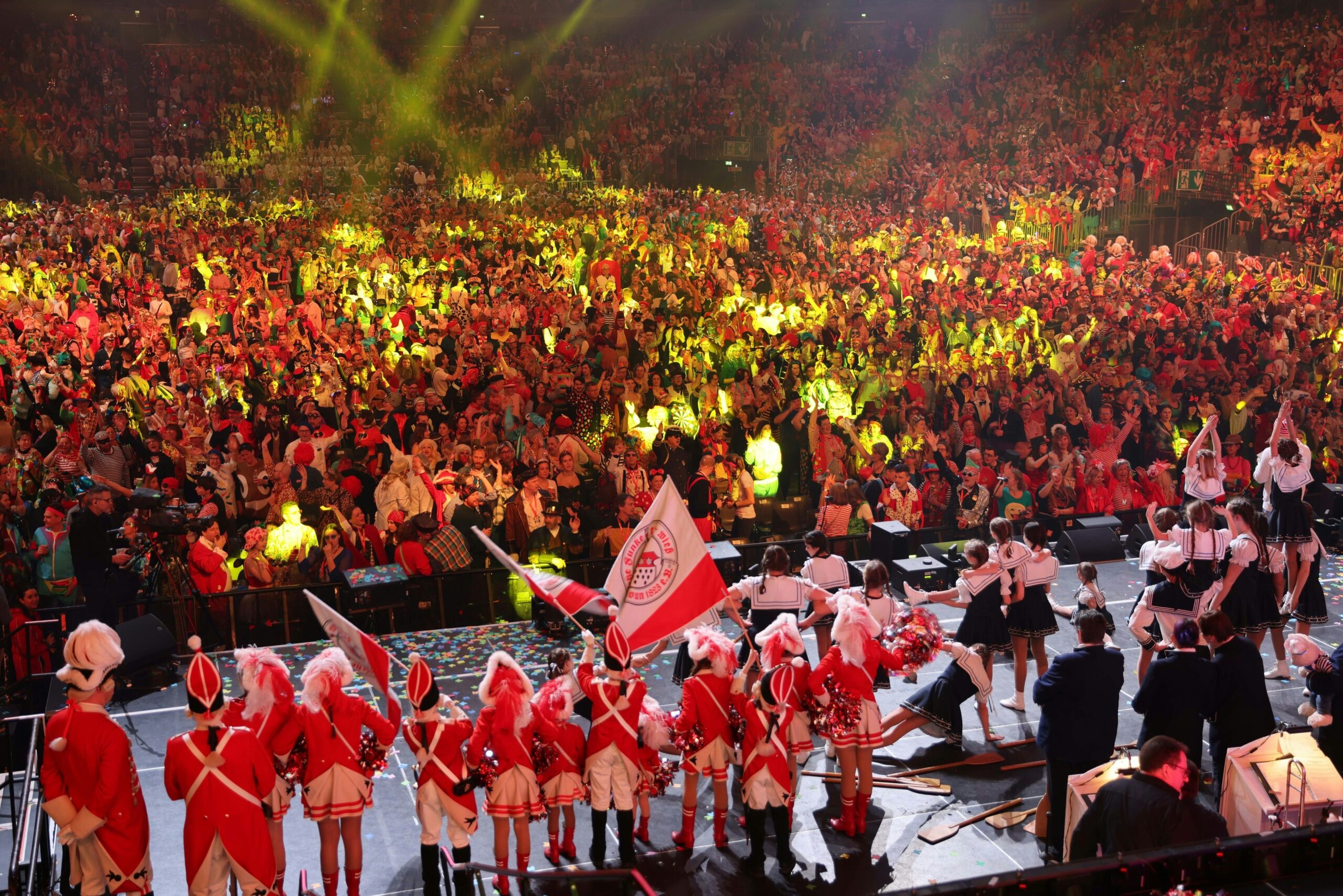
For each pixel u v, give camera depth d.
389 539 13.79
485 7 40.94
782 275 25.70
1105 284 26.05
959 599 9.83
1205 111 36.03
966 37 42.06
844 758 8.14
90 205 31.22
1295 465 10.92
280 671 7.09
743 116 39.12
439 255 26.58
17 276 23.45
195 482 14.18
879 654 8.15
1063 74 39.31
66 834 6.65
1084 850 6.70
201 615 12.05
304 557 12.94
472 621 12.88
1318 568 11.15
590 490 15.66
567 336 21.78
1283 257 29.69
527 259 26.34
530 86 39.62
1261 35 37.03
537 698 7.64
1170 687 7.95
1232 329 23.27
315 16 38.84
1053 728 7.82
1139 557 14.23
